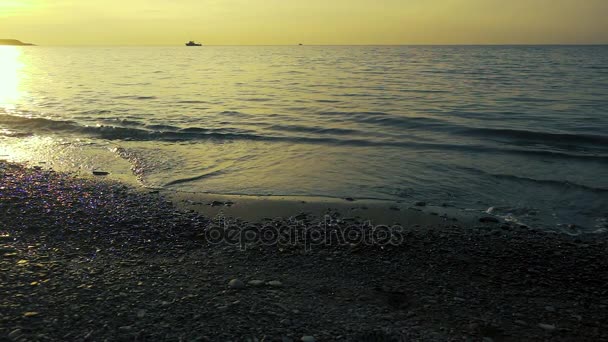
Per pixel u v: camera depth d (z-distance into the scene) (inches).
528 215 281.3
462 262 215.6
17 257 208.1
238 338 148.2
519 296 185.2
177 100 808.3
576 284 196.2
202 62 2353.6
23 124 571.5
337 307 172.1
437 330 158.4
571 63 2026.3
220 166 391.2
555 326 163.3
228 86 1049.5
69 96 858.8
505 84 1067.9
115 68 1790.1
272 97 847.1
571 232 255.8
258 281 190.5
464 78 1242.6
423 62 2199.8
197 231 247.4
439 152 436.5
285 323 158.6
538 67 1736.0
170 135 514.9
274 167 388.5
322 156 424.2
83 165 392.2
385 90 952.9
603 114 641.0
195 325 155.3
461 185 338.0
